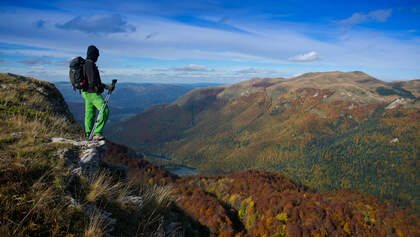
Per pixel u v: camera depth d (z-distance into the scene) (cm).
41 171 366
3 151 388
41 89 1026
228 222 4594
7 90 852
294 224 4681
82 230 310
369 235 5000
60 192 344
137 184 580
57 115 845
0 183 308
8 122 562
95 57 546
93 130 555
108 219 362
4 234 254
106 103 559
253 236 4328
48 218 294
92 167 461
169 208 557
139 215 441
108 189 422
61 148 457
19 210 284
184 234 525
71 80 545
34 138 482
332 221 4969
